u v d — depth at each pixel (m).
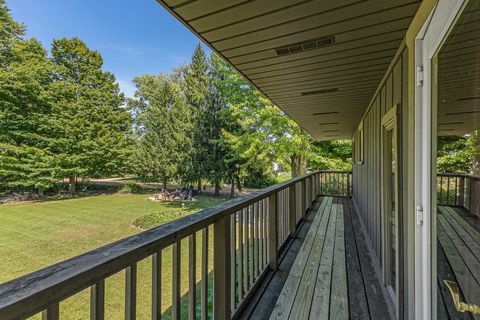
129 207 12.38
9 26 14.51
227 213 1.58
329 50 2.08
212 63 14.98
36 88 14.16
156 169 16.34
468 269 0.96
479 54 0.84
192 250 1.26
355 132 6.91
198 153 15.32
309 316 1.88
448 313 1.16
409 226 1.54
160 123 16.52
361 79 2.78
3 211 11.19
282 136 10.62
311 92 3.31
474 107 0.88
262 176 16.05
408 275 1.54
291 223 3.67
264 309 1.96
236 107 11.34
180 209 11.73
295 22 1.68
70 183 16.61
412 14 1.54
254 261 2.25
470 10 0.86
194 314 1.26
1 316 0.49
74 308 2.84
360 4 1.47
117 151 17.16
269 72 2.59
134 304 0.86
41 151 14.30
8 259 5.69
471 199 0.93
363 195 4.63
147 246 0.90
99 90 17.09
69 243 6.82
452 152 1.08
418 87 1.41
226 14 1.59
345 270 2.65
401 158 1.92
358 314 1.91
